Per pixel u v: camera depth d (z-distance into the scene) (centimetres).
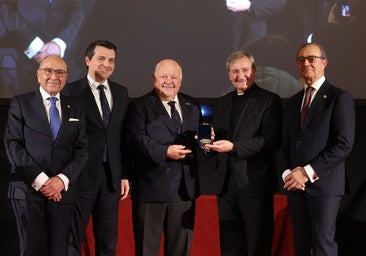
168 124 345
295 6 463
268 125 344
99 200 355
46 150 331
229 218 352
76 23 464
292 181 327
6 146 332
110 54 358
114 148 355
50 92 337
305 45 339
